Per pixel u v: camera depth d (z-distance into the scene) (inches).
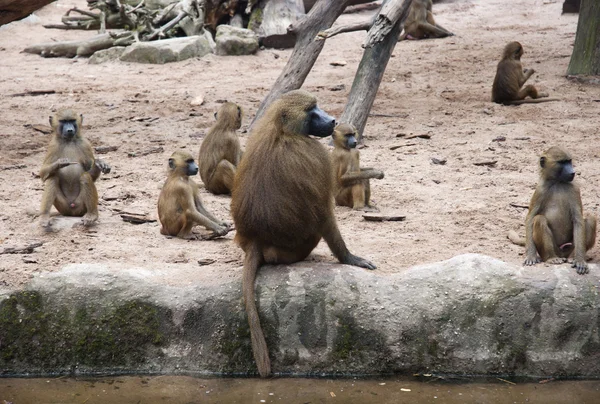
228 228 395.9
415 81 834.2
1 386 316.5
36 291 331.0
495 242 383.6
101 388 313.6
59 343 327.9
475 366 320.2
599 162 527.2
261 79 862.5
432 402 299.1
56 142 408.2
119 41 992.9
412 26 1078.4
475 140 599.2
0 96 784.3
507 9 1286.9
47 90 805.2
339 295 323.9
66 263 350.6
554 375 320.2
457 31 1131.3
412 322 321.4
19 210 438.3
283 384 314.3
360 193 445.4
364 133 633.0
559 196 340.2
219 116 479.5
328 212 321.7
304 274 328.8
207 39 1020.5
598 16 792.3
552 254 340.8
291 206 313.0
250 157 321.7
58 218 419.5
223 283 332.5
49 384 318.0
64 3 1411.2
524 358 320.8
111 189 485.1
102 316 327.9
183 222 394.6
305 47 636.1
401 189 483.5
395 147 584.4
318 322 322.3
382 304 323.3
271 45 1035.9
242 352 324.5
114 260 357.7
